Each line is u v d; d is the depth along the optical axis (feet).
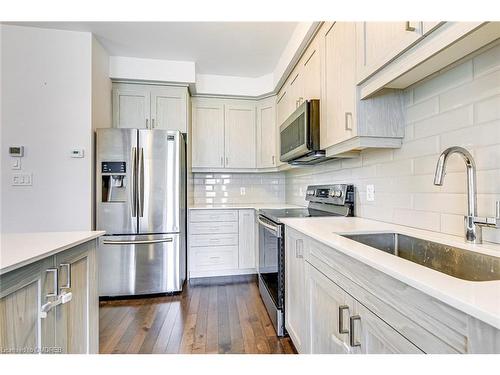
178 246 9.34
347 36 5.21
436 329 2.02
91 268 4.60
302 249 5.17
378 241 4.60
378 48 4.16
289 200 12.76
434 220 4.41
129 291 9.07
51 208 8.46
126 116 10.44
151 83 10.57
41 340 3.24
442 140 4.25
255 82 11.98
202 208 10.84
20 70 8.35
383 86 4.31
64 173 8.53
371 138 5.04
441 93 4.26
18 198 8.34
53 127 8.49
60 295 3.55
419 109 4.71
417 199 4.76
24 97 8.37
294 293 5.72
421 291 2.13
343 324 3.47
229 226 11.03
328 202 7.86
